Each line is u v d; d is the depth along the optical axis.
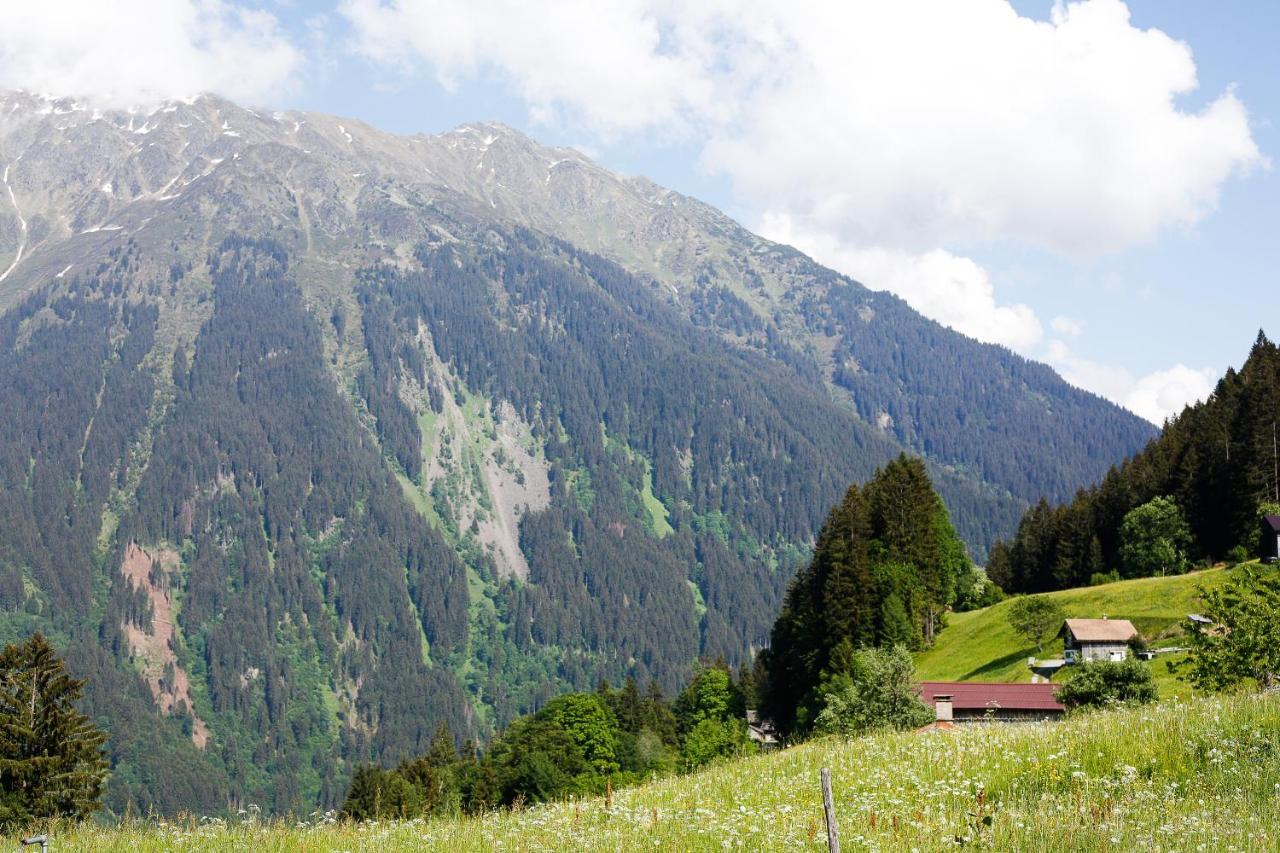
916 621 116.06
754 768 34.78
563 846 22.62
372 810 90.81
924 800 25.83
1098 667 70.12
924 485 128.62
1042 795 25.16
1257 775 25.17
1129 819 22.47
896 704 72.00
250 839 24.16
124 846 23.42
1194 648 55.69
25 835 24.59
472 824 26.59
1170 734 28.61
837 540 110.56
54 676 57.56
